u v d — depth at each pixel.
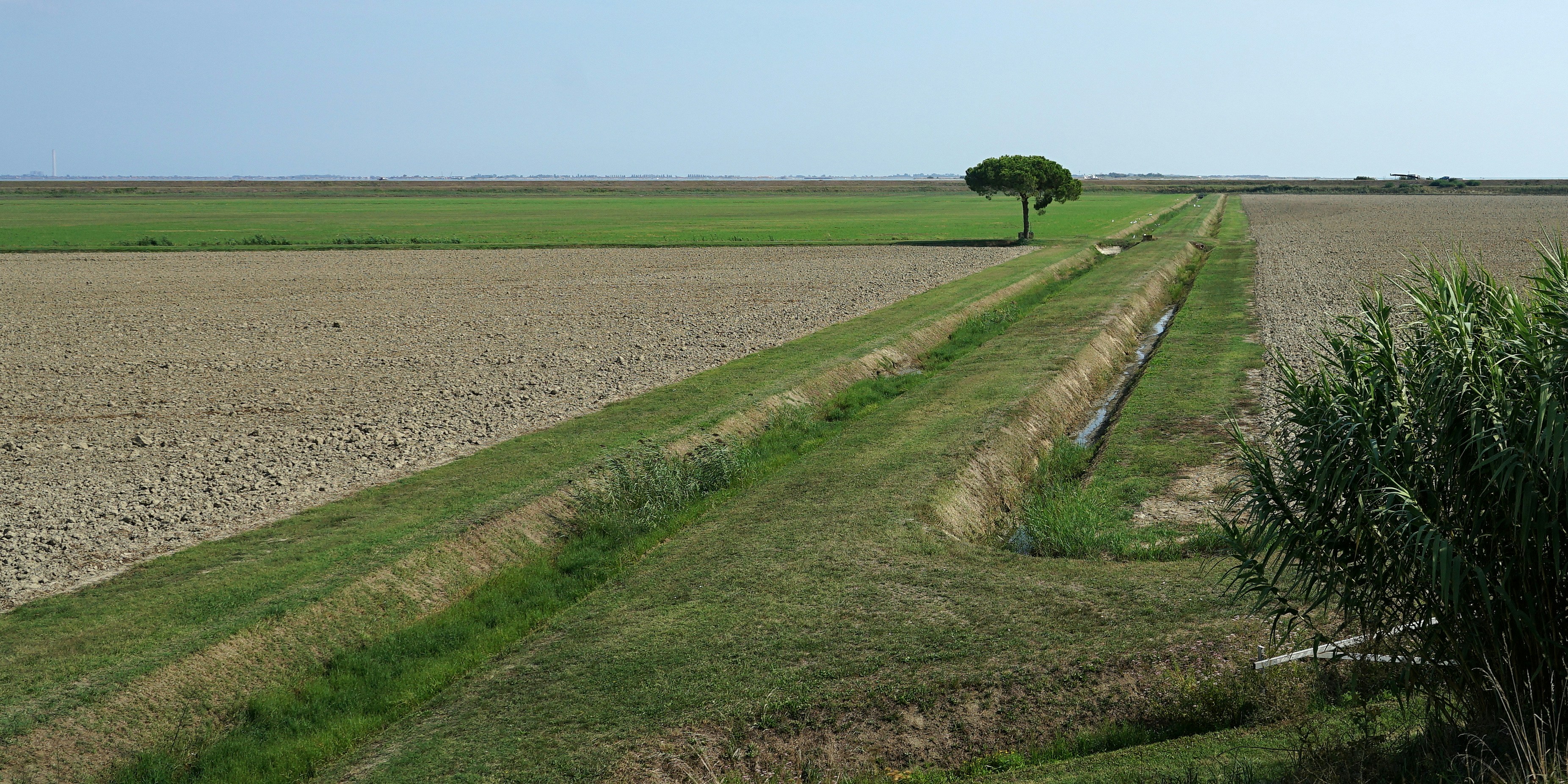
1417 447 6.80
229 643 10.44
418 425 19.44
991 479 16.12
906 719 9.20
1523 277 7.14
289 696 10.14
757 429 19.27
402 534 13.24
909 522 13.56
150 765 8.95
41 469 16.80
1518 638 6.75
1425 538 6.44
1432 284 7.21
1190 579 11.28
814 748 8.97
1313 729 7.98
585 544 14.02
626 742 8.95
